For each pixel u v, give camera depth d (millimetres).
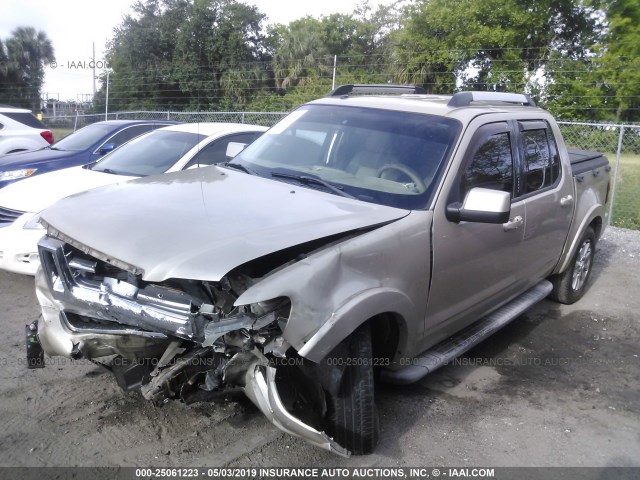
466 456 3346
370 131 4047
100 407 3609
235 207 3219
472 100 4219
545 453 3430
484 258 3947
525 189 4488
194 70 23531
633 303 6250
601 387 4316
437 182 3602
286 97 21766
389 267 3178
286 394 2947
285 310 2713
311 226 3018
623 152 12844
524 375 4449
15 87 30328
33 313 5086
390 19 32156
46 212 3365
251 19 25516
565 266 5613
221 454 3215
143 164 6637
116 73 23359
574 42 24641
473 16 24656
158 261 2670
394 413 3754
